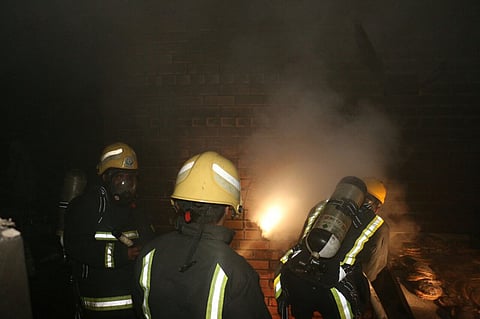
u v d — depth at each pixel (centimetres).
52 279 376
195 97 400
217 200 147
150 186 407
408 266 299
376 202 267
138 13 405
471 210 374
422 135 378
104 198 237
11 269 99
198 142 400
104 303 231
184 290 134
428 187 378
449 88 374
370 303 256
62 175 416
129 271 235
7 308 98
